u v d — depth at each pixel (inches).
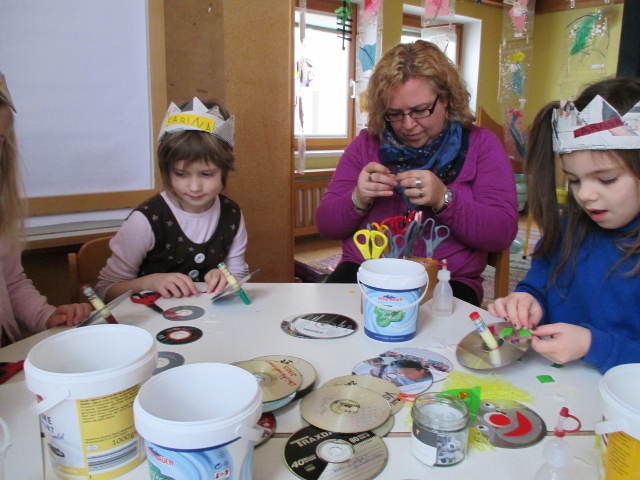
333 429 23.5
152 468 17.5
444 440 21.0
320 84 172.2
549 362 31.8
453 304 43.1
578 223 40.3
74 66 69.3
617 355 29.7
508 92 196.7
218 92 84.0
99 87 71.7
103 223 72.3
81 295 52.7
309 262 152.3
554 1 200.5
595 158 32.7
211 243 59.2
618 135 31.4
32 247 64.0
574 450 22.5
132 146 76.1
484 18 201.6
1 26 63.2
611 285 37.8
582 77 190.4
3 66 64.1
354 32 172.2
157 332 35.8
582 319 40.4
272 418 24.6
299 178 167.8
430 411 22.7
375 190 55.1
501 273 62.4
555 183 41.0
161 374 19.4
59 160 69.9
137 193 77.3
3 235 43.8
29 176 67.6
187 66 80.4
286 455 21.7
